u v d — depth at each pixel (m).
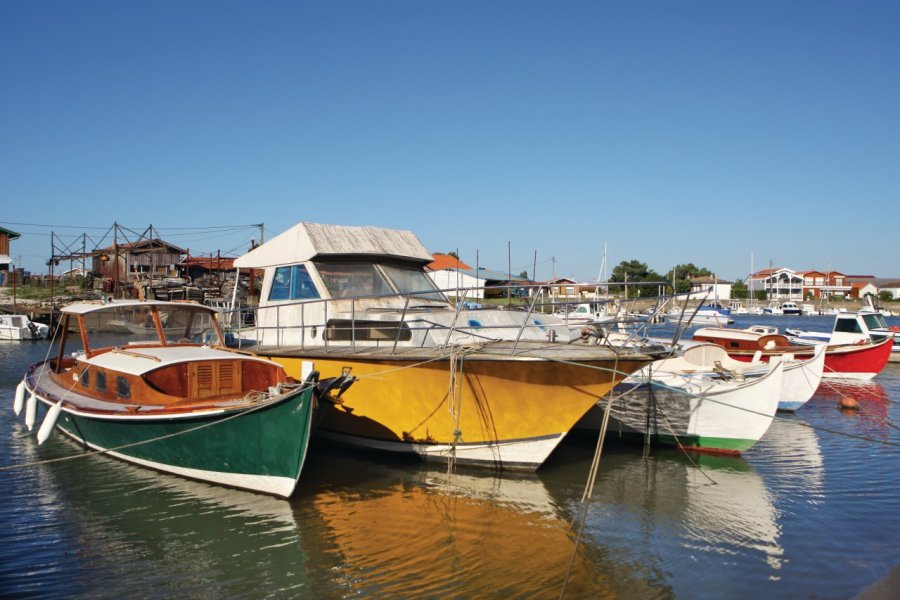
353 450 11.50
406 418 10.54
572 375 9.30
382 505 9.02
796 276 95.94
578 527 8.38
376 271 12.34
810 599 6.57
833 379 22.62
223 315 14.20
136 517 8.50
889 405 17.72
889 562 7.45
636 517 8.82
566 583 6.86
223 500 9.11
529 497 9.43
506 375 9.44
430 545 7.75
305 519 8.47
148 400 9.95
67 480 9.87
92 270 49.81
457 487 9.78
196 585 6.77
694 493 9.89
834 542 8.03
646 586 6.84
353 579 6.91
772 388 11.67
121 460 10.75
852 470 11.23
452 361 9.30
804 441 13.45
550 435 9.95
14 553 7.50
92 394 11.39
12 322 33.88
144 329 12.61
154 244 47.66
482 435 10.20
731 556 7.59
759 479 10.67
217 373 10.54
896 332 28.64
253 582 6.84
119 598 6.51
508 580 6.93
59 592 6.61
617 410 13.00
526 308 12.56
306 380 8.67
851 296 97.94
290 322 12.45
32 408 11.80
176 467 9.85
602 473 10.87
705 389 12.30
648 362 9.19
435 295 13.17
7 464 10.75
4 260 40.84
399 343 11.01
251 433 8.88
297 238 12.45
